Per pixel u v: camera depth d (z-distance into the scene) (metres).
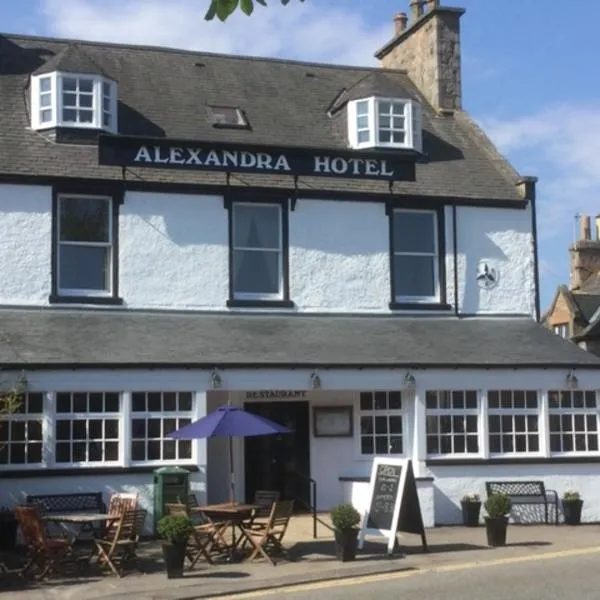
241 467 18.16
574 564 13.05
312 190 19.38
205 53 22.73
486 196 20.31
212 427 13.47
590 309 28.55
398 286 19.89
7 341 16.27
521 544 15.05
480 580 11.91
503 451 17.91
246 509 13.59
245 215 19.25
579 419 18.28
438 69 22.95
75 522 13.05
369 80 20.73
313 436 18.42
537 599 10.68
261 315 18.92
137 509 13.53
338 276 19.45
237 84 22.05
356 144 20.42
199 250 18.75
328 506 18.31
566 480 18.00
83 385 15.73
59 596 11.36
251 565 13.20
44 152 18.28
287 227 19.27
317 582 12.09
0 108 19.09
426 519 17.06
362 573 12.49
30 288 17.73
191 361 16.31
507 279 20.36
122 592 11.48
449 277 19.97
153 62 21.97
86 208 18.34
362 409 18.45
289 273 19.19
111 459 15.90
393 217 19.89
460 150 21.59
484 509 17.06
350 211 19.66
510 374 17.91
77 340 16.67
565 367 18.09
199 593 11.33
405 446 17.70
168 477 15.73
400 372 17.38
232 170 18.53
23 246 17.77
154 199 18.59
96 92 18.80
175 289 18.53
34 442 15.50
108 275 18.33
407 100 20.59
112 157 17.83
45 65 18.95
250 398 18.25
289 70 23.14
